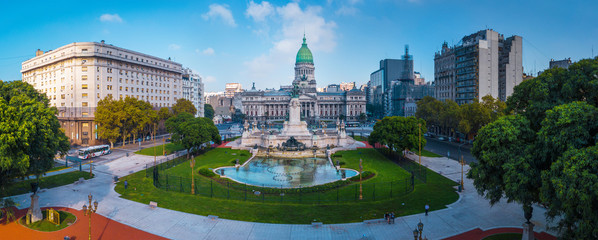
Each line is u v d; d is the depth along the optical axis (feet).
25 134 112.68
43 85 420.77
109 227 130.52
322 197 169.37
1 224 132.36
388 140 266.16
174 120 363.97
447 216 141.79
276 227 131.34
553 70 139.44
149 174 218.18
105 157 287.28
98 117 330.75
